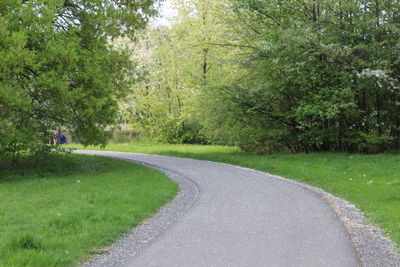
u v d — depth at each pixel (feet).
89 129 54.65
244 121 76.02
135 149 95.55
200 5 96.89
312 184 42.45
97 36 57.31
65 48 47.55
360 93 65.92
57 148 57.98
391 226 24.40
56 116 53.93
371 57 61.41
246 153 76.95
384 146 67.10
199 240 21.79
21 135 45.47
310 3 65.26
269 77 70.23
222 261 18.28
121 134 147.13
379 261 18.47
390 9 63.46
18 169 55.47
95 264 18.42
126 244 21.54
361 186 38.14
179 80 117.70
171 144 116.06
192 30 97.25
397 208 29.14
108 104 53.31
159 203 32.76
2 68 43.04
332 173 46.06
